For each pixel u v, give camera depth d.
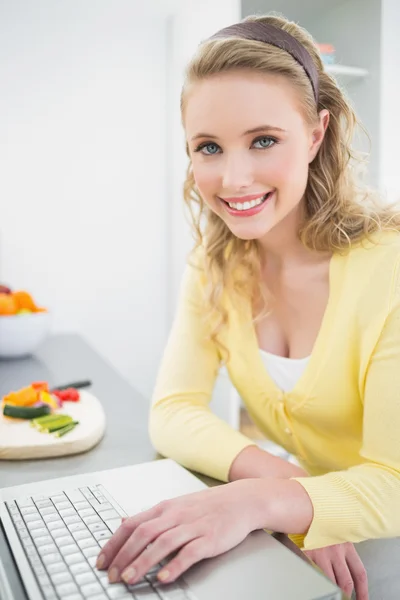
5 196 2.12
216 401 2.18
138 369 2.40
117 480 0.77
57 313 2.25
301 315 0.93
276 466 0.80
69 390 1.17
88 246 2.26
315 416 0.91
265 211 0.76
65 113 2.17
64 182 2.20
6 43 2.06
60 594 0.51
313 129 0.81
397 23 2.00
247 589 0.52
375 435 0.76
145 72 2.27
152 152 2.31
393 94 2.03
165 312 2.41
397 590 0.67
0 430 0.98
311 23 2.05
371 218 0.87
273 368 0.95
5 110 2.09
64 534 0.62
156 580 0.53
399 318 0.77
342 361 0.85
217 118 0.71
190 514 0.60
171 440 0.90
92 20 2.17
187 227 2.18
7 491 0.74
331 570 0.69
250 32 0.75
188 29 2.12
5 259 2.15
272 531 0.67
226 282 0.98
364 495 0.70
